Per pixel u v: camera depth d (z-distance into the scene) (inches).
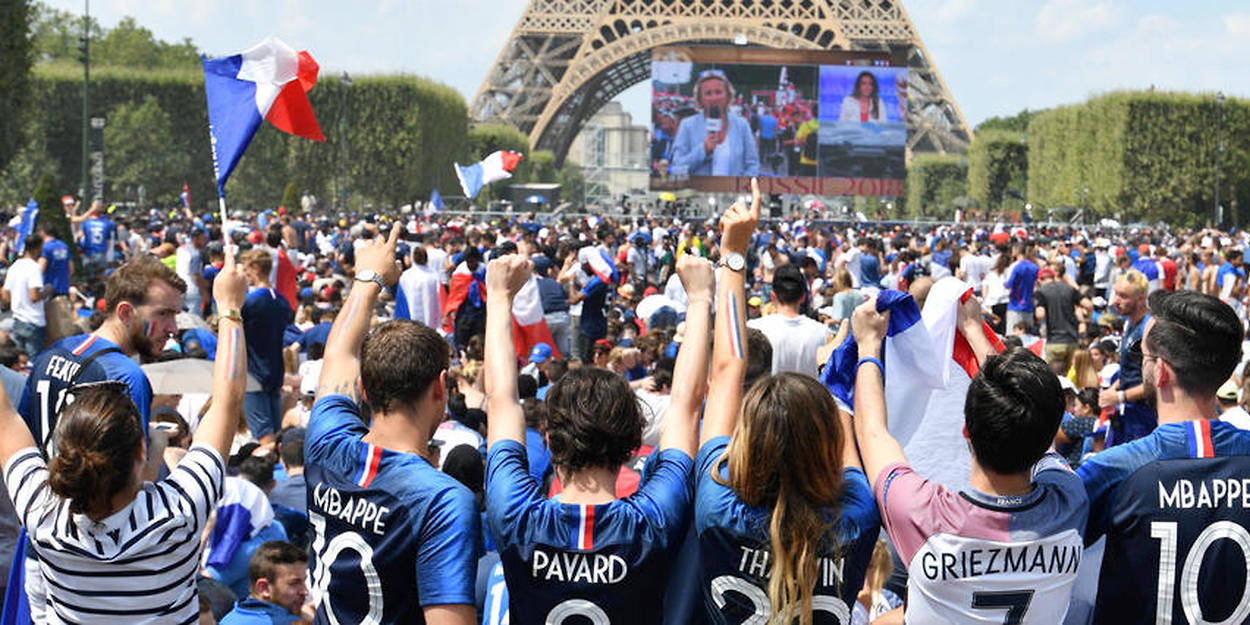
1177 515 172.9
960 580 167.5
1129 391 446.0
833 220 3383.4
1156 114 3587.6
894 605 259.9
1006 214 4237.2
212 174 3688.5
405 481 168.6
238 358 196.1
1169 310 182.1
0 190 3415.4
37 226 1327.5
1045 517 167.3
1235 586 173.3
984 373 169.5
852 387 191.8
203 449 189.3
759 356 317.4
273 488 406.0
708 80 3358.8
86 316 796.6
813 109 3356.3
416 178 3585.1
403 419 174.4
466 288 798.5
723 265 184.5
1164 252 1598.2
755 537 159.8
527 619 163.6
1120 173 3619.6
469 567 165.9
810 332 403.5
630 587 161.6
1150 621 175.2
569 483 167.6
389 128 3543.3
